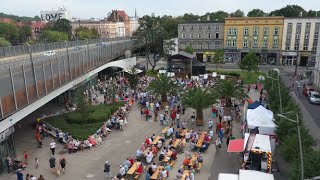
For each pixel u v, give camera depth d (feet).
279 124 78.64
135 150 88.02
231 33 272.31
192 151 86.79
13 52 97.25
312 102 144.15
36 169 77.05
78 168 77.51
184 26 285.02
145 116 117.60
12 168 75.87
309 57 259.60
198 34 282.77
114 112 119.44
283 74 226.79
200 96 106.63
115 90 140.26
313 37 255.09
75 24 531.09
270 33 263.49
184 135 94.17
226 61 279.69
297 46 260.83
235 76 201.67
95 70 159.74
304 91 162.81
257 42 268.62
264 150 67.62
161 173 69.31
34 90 90.89
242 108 126.21
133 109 129.49
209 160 81.61
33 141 94.68
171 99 132.77
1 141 73.72
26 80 85.92
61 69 113.39
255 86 169.89
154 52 239.50
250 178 55.26
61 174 74.33
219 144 87.76
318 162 54.03
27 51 104.73
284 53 264.31
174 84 133.80
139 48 241.96
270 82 142.20
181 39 288.92
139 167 72.13
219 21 273.95
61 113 118.32
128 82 163.63
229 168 76.84
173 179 71.05
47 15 636.48
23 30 370.12
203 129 104.99
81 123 106.11
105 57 183.01
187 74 203.10
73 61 127.03
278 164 78.07
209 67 259.60
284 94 109.19
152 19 243.60
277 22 259.39
